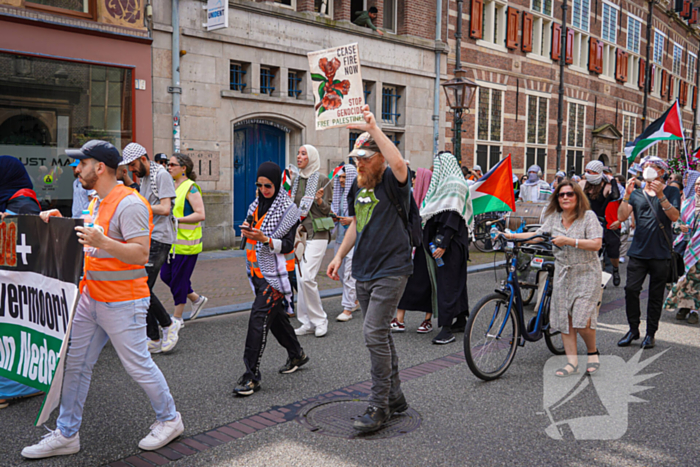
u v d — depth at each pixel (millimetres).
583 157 26000
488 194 7098
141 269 3340
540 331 5129
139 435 3600
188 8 11750
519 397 4336
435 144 17469
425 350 5621
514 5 20719
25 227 3451
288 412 4004
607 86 27547
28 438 3561
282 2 13898
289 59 13547
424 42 16750
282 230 4391
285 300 4512
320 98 3646
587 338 4895
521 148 21844
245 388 4305
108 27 10336
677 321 6977
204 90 12133
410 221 3812
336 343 5770
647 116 32000
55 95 9891
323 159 14445
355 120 3537
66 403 3314
